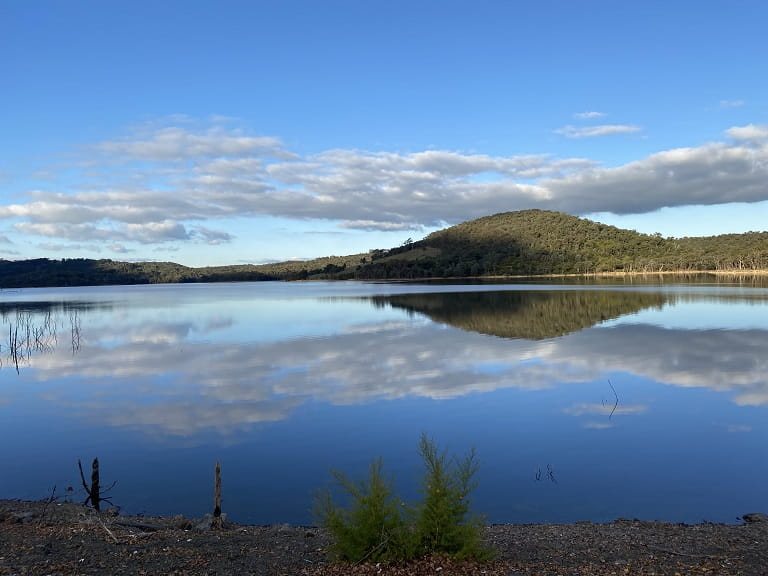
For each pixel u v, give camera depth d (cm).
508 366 3084
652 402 2294
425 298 9319
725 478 1502
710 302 7144
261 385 2741
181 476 1580
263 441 1875
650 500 1367
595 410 2188
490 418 2095
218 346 4169
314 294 12100
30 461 1723
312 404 2344
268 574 842
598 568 857
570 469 1580
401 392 2520
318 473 1575
